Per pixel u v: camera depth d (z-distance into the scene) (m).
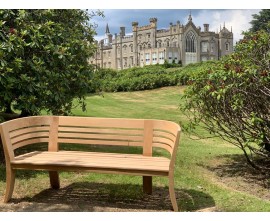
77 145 8.20
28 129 5.21
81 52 7.60
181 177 5.88
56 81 6.89
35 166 4.63
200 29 50.47
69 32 7.77
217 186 5.48
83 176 5.88
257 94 5.59
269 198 5.15
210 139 9.51
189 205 4.72
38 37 6.37
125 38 55.44
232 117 5.94
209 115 6.34
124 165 4.49
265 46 5.99
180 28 48.22
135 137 5.20
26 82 6.21
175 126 4.65
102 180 5.71
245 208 4.57
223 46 52.94
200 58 50.66
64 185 5.47
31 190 5.21
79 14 8.54
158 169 4.37
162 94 21.50
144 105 17.30
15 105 6.38
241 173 6.33
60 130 5.41
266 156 6.16
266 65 5.62
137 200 4.91
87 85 7.74
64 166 4.55
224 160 7.23
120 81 24.48
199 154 7.67
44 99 6.70
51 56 6.76
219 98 5.46
